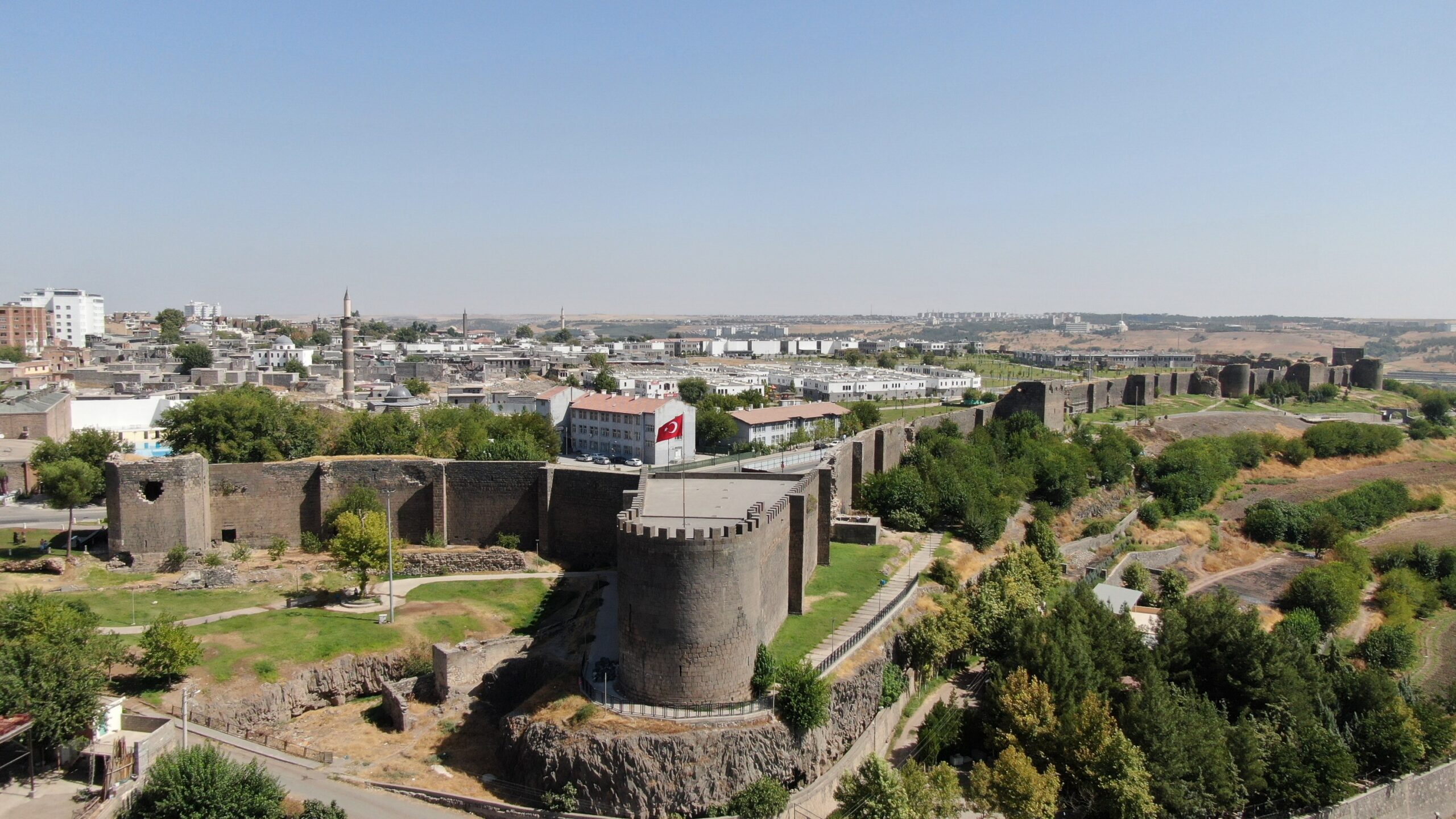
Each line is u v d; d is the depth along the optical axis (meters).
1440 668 120.56
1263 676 88.19
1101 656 87.25
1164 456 196.38
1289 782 78.19
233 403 132.12
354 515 99.31
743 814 66.06
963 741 83.19
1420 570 151.75
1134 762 71.31
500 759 74.06
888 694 82.81
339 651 84.88
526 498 113.81
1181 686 90.12
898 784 67.12
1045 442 179.88
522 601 99.94
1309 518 172.25
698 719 70.06
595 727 68.94
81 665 63.25
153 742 64.44
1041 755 75.25
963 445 164.75
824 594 95.56
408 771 72.44
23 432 159.75
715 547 70.75
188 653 75.06
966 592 103.25
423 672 85.19
